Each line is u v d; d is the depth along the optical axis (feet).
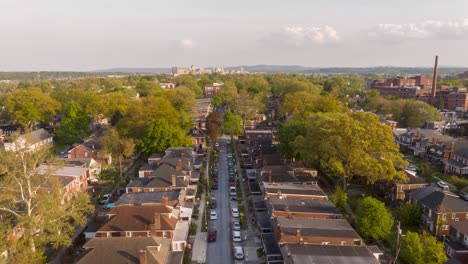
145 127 384.88
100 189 299.99
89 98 532.32
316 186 264.31
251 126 548.31
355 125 255.29
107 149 355.97
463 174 327.88
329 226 195.72
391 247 206.39
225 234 226.79
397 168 292.40
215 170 349.61
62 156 385.50
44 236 177.06
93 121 534.37
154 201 233.55
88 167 318.24
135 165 368.89
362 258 165.27
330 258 163.73
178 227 211.82
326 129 268.41
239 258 196.65
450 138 407.44
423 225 234.38
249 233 226.99
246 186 309.22
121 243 166.30
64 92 614.34
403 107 570.46
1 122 536.83
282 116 585.22
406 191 268.21
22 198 176.14
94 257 160.25
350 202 266.57
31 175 189.98
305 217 214.07
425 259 177.17
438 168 360.07
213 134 437.58
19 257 156.87
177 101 561.43
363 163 247.70
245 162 359.46
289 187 255.09
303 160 352.69
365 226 204.74
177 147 360.07
